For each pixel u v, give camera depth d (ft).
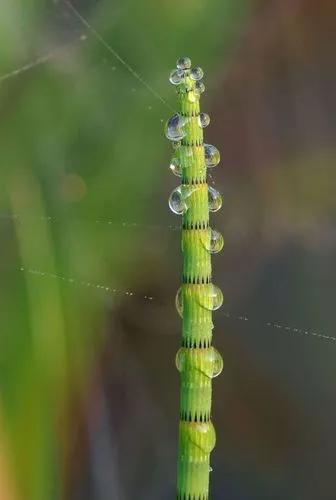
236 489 0.79
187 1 0.86
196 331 0.62
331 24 0.85
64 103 0.86
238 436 0.81
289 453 0.80
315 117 0.85
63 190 0.84
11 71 0.87
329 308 0.82
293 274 0.83
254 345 0.82
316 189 0.84
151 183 0.84
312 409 0.80
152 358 0.82
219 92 0.86
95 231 0.83
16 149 0.85
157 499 0.79
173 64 0.87
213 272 0.84
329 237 0.83
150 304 0.83
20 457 0.77
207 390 0.63
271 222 0.84
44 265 0.81
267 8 0.86
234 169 0.85
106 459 0.80
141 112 0.86
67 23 0.89
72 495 0.78
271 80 0.86
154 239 0.84
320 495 0.79
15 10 0.88
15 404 0.78
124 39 0.88
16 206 0.83
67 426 0.79
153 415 0.81
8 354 0.78
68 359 0.80
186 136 0.61
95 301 0.82
